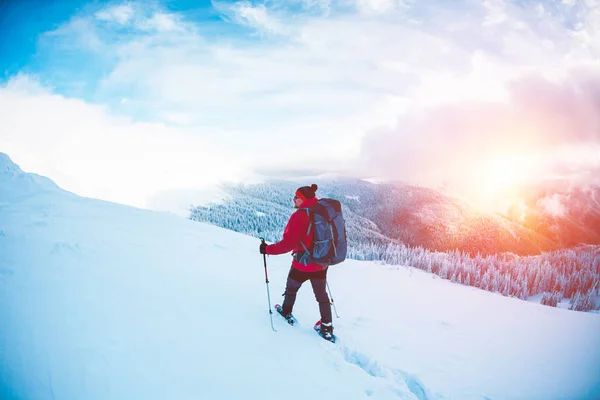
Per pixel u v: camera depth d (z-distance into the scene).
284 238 3.65
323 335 3.82
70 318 2.71
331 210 3.62
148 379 2.32
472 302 6.99
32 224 4.77
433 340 4.76
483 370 4.15
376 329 4.70
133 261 4.30
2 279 3.05
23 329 2.46
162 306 3.32
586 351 5.10
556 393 3.85
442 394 3.47
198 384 2.42
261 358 2.98
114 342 2.58
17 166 7.02
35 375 2.14
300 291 5.47
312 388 2.76
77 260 3.84
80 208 6.25
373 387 3.01
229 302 3.97
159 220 7.01
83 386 2.13
